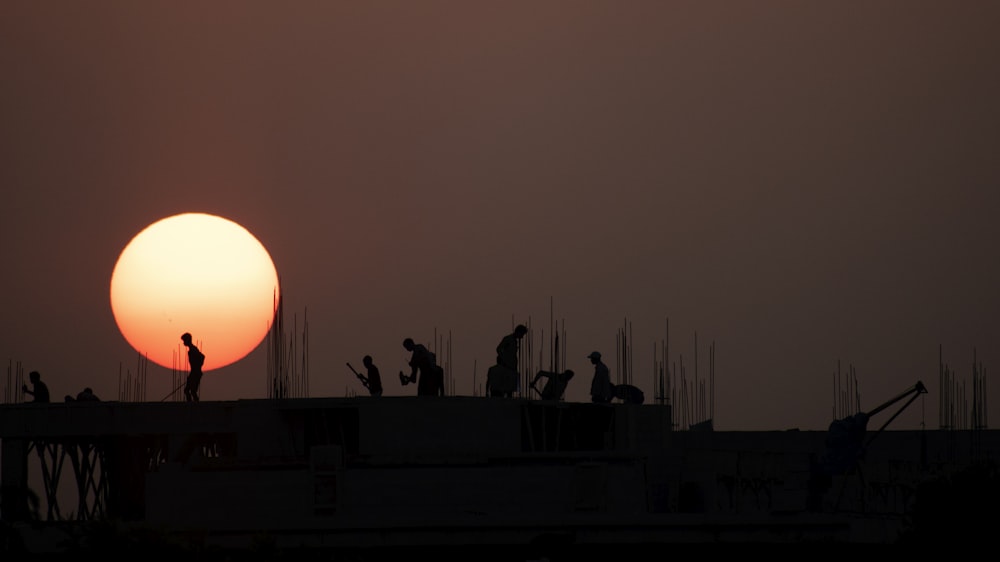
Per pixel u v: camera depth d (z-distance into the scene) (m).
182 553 118.12
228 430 180.25
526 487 165.88
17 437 180.00
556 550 112.00
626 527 158.62
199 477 163.62
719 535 158.00
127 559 115.81
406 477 165.62
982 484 146.75
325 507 163.00
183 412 180.50
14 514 175.38
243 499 163.25
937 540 145.12
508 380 181.88
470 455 167.75
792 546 157.12
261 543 133.00
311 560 151.50
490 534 159.00
